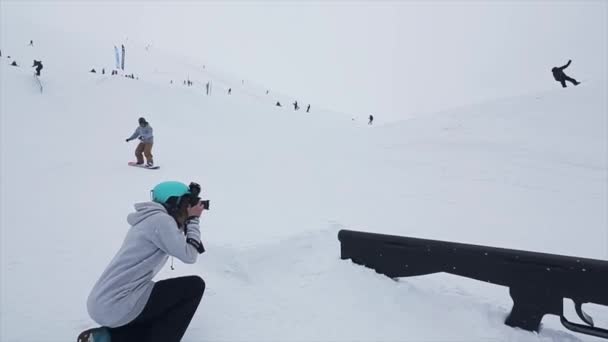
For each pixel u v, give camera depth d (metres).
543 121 12.92
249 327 2.54
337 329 2.54
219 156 11.81
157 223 1.90
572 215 6.06
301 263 3.46
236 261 3.32
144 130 8.91
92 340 1.90
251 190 7.16
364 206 6.36
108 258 3.58
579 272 2.21
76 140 12.70
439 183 8.36
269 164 10.49
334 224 4.23
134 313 1.92
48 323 2.49
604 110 12.55
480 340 2.41
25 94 18.34
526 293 2.43
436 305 2.79
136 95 21.80
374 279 3.05
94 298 1.84
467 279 3.46
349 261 3.32
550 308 2.35
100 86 22.53
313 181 8.38
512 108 14.61
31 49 40.84
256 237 3.79
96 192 6.39
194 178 8.06
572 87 14.99
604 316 2.90
